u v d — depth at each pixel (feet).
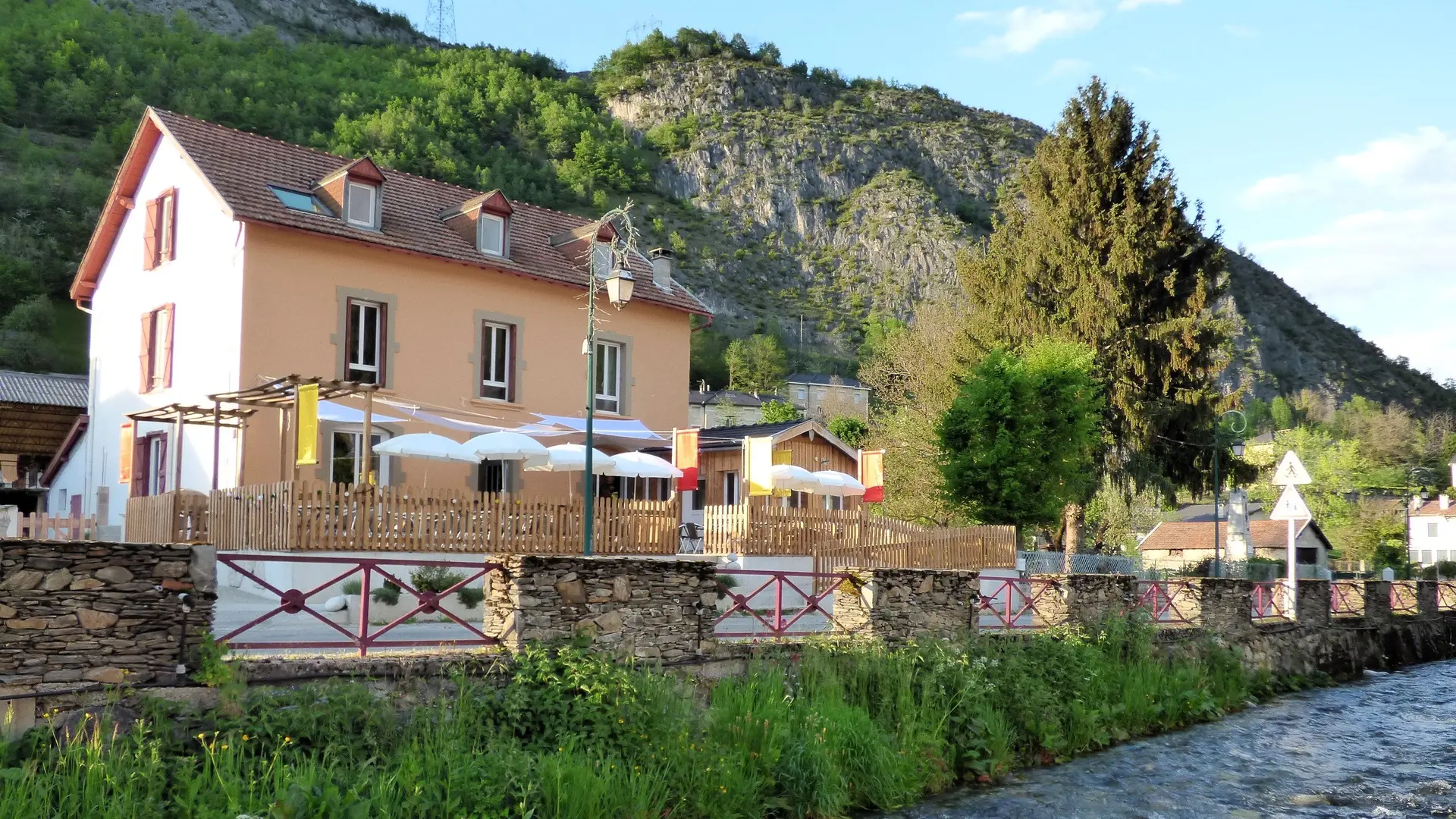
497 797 26.13
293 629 44.98
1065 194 121.29
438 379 77.36
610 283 52.44
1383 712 55.77
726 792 30.60
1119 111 121.49
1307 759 44.06
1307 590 71.00
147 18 442.50
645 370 90.79
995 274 124.98
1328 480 229.25
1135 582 59.16
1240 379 524.11
